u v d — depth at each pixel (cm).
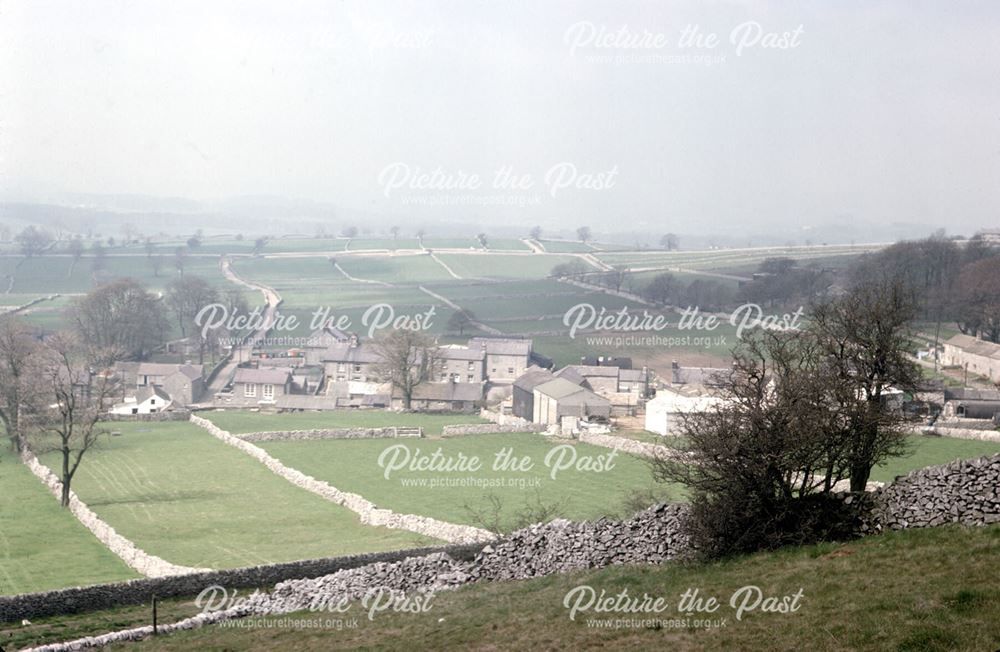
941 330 17338
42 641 3831
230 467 10288
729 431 3769
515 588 3884
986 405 11219
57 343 14738
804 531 3594
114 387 12900
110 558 6412
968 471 3388
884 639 2600
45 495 8875
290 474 9638
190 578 4569
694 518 3803
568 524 4353
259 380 16425
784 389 3884
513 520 7094
